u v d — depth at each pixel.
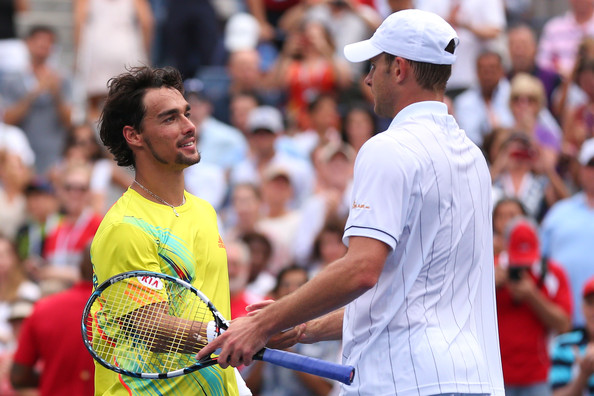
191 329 14.24
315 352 25.81
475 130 36.81
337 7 45.97
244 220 33.56
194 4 48.62
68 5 57.00
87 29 45.72
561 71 41.78
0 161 39.03
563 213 29.30
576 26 42.50
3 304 32.12
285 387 26.41
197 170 37.22
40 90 44.56
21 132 44.25
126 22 45.41
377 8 48.50
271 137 37.31
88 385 23.39
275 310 13.44
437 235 13.51
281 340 15.44
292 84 43.19
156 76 14.88
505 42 44.00
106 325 14.51
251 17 50.59
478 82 37.38
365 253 13.06
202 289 14.80
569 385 24.27
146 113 14.66
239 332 13.61
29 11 55.78
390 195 13.19
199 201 15.53
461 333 13.53
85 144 38.12
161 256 14.48
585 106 36.00
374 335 13.54
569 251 28.81
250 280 30.56
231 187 38.12
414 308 13.44
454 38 13.99
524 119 35.25
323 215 33.00
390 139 13.50
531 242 25.09
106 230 14.43
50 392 23.52
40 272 33.78
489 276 14.24
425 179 13.44
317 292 13.13
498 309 25.19
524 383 25.02
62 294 23.89
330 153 34.47
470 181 13.91
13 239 36.59
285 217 34.59
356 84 43.38
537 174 32.09
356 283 13.01
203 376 14.74
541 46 44.31
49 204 37.31
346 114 38.34
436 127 13.86
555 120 40.16
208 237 15.06
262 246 30.75
